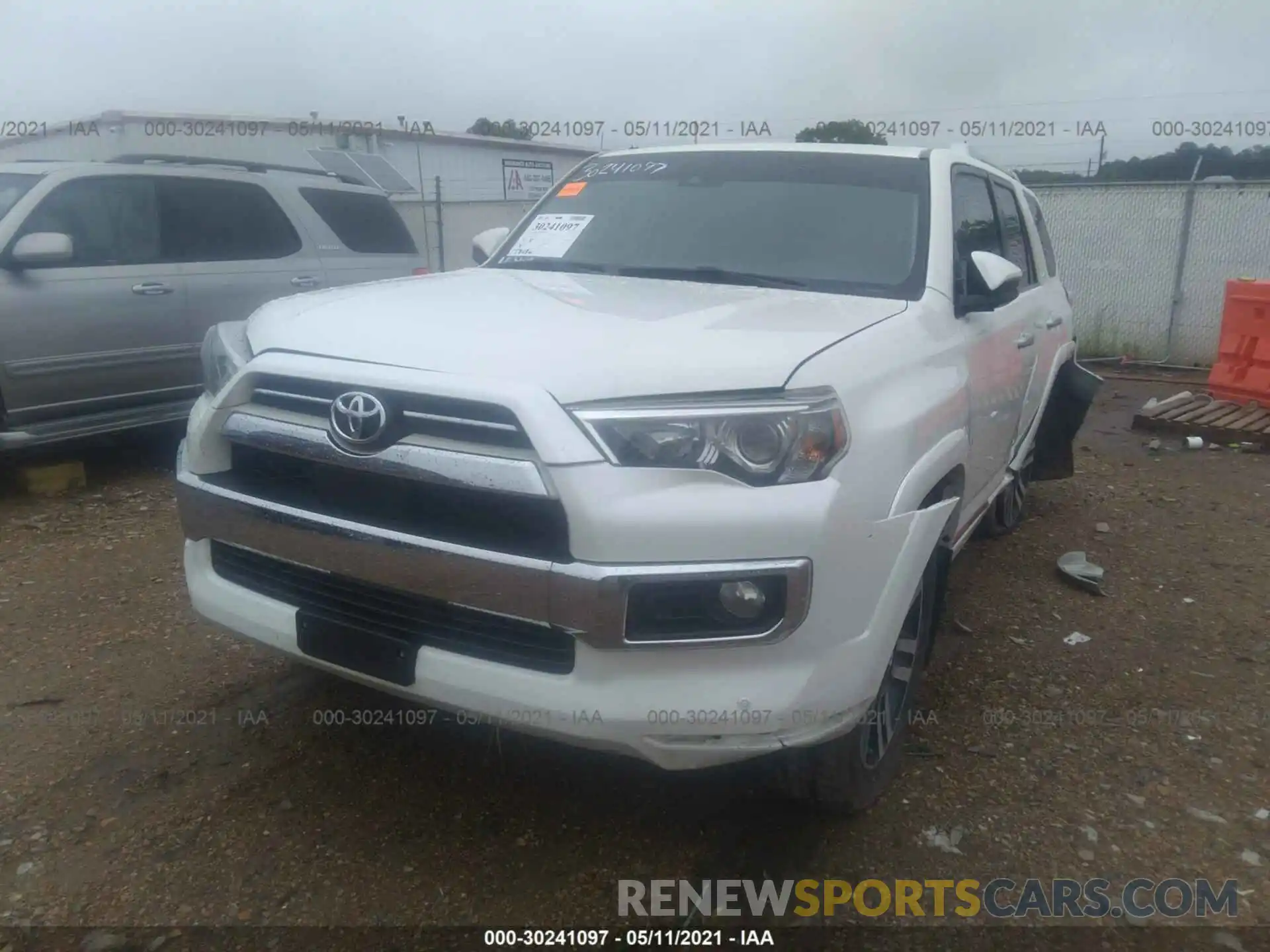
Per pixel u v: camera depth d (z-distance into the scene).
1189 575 5.14
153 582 4.60
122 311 6.09
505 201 19.59
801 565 2.29
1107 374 11.84
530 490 2.23
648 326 2.67
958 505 3.29
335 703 3.54
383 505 2.52
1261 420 8.33
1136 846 2.91
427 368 2.41
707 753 2.35
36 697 3.54
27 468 5.97
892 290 3.37
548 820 2.95
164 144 14.73
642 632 2.27
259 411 2.70
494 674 2.40
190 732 3.34
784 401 2.36
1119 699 3.79
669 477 2.26
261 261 7.02
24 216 5.73
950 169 3.95
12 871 2.65
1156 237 12.13
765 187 3.91
